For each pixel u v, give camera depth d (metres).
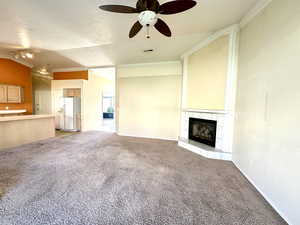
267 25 1.78
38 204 1.55
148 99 4.97
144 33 2.84
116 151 3.41
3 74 4.56
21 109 5.18
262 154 1.81
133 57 4.39
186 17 2.31
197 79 3.52
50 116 4.46
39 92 6.52
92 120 6.38
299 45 1.30
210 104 3.14
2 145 3.29
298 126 1.29
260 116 1.88
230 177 2.24
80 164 2.62
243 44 2.42
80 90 5.99
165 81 4.75
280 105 1.51
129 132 5.25
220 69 2.88
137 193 1.80
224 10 2.12
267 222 1.38
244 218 1.43
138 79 5.05
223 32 2.72
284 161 1.44
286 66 1.44
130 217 1.41
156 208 1.54
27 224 1.30
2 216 1.38
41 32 2.86
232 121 2.82
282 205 1.45
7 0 1.91
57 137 4.66
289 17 1.42
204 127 3.57
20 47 3.66
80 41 3.26
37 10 2.14
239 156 2.51
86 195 1.73
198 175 2.29
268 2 1.76
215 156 2.98
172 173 2.35
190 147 3.53
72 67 5.86
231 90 2.73
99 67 5.70
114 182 2.04
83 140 4.38
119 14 2.23
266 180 1.72
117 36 3.00
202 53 3.33
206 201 1.67
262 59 1.86
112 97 11.59
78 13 2.21
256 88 1.99
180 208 1.55
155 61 4.74
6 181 1.99
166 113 4.79
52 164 2.58
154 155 3.18
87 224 1.32
